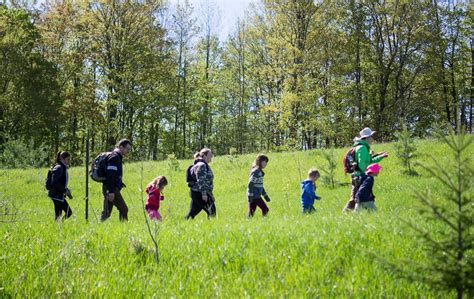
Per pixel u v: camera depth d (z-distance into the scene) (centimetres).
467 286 301
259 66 4188
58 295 394
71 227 697
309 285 414
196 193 967
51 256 510
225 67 5131
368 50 3909
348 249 510
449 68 4109
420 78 4125
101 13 3912
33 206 1507
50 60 4050
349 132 3812
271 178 1950
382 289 397
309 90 3559
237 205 1399
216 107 5478
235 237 588
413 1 3644
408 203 1089
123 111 4241
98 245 562
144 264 508
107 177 911
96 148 4631
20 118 3666
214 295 399
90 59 4031
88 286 417
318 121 3600
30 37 3756
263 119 4309
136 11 3944
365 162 897
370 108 4147
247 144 5425
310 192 1022
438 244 312
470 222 304
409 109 4000
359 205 884
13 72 3566
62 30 3997
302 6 3531
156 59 4128
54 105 3778
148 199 988
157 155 5306
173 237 606
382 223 625
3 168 2495
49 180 1051
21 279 428
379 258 342
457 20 3972
